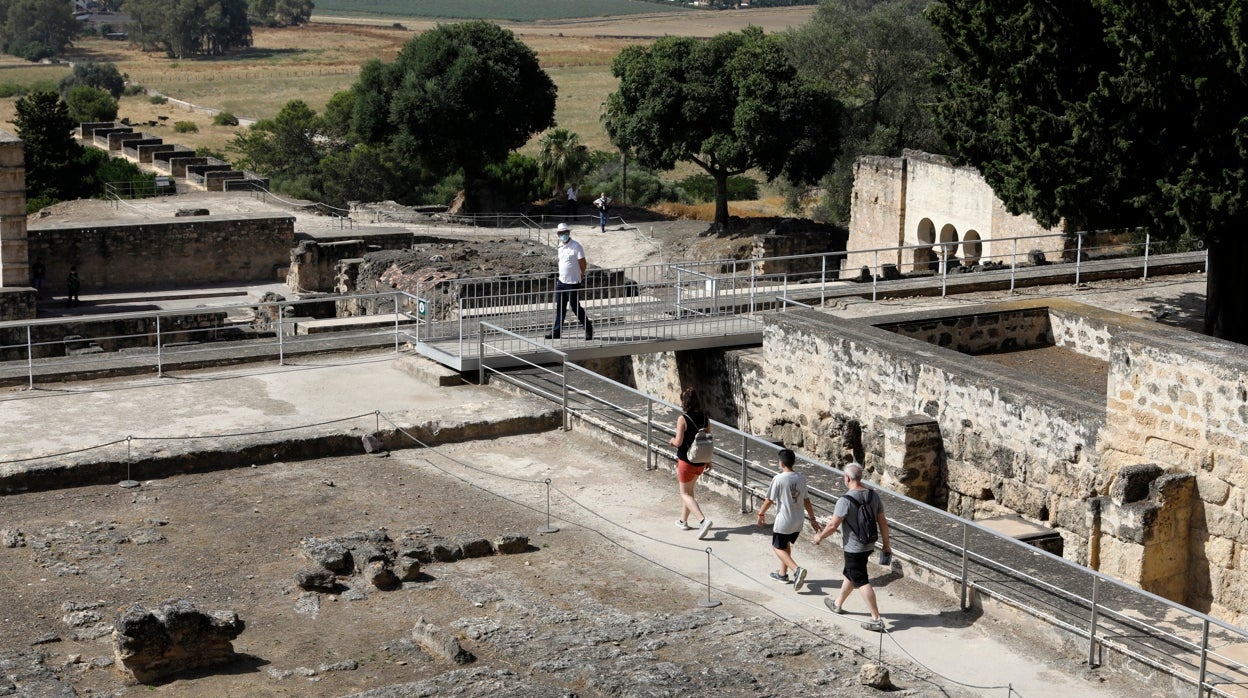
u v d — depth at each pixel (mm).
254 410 20875
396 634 13391
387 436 19766
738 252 55281
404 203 76688
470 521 16859
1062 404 18375
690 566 15562
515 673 12234
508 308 27859
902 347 21438
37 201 62469
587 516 17156
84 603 13859
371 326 27922
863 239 52906
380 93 68625
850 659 12984
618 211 67688
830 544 16125
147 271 50562
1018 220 42688
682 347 24906
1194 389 16359
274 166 84062
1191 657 12812
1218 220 23375
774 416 24141
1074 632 13352
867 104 68688
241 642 13125
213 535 16109
